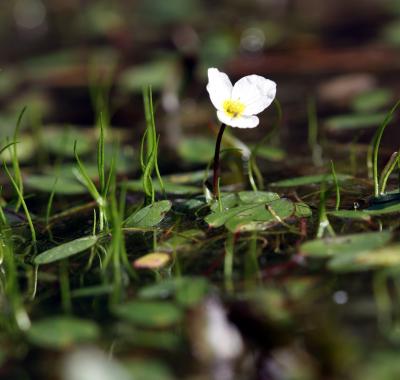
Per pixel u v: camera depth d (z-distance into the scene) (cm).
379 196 44
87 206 46
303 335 40
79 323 40
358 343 39
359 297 40
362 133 50
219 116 43
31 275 42
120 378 39
